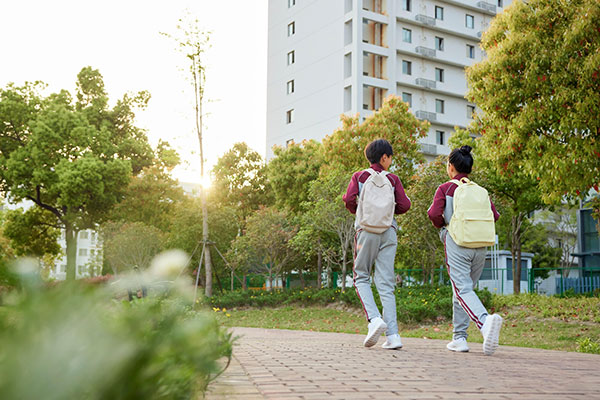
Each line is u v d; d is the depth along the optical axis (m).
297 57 46.19
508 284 24.23
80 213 32.06
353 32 41.00
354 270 4.89
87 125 33.56
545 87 12.65
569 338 10.06
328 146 22.83
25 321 0.44
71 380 0.43
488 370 3.45
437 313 13.55
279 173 27.86
